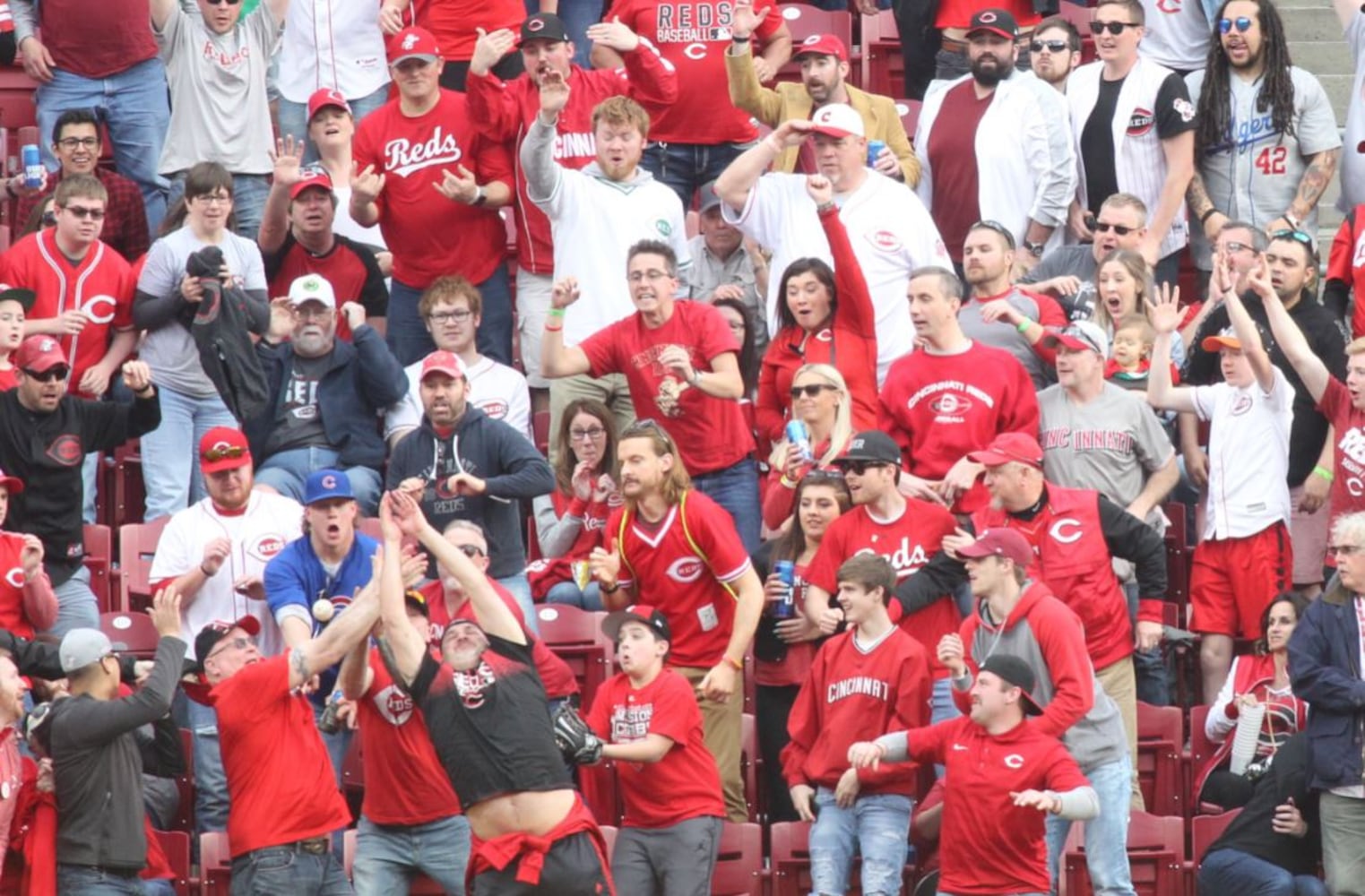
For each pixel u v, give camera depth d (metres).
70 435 43.59
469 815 35.78
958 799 38.22
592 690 43.62
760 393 46.84
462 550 40.06
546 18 50.50
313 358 47.34
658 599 42.06
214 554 42.47
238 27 54.53
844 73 53.91
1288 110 52.47
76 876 37.34
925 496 43.44
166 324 47.62
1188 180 52.41
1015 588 39.22
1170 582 47.34
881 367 48.19
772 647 42.62
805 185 48.34
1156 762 42.69
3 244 54.53
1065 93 54.09
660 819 39.44
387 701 39.00
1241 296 47.62
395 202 50.28
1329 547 44.75
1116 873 39.53
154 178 55.28
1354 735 39.34
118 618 43.44
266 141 54.81
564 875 35.19
